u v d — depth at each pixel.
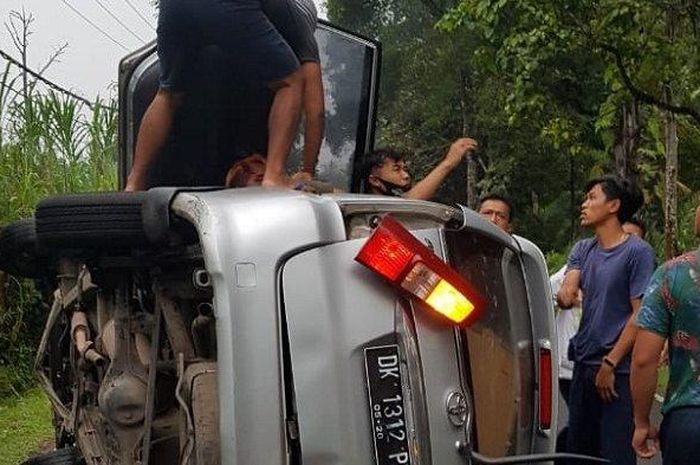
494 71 11.32
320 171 5.66
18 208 11.88
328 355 3.52
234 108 4.73
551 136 12.16
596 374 5.37
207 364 3.84
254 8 4.41
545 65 11.12
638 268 5.29
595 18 10.09
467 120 32.69
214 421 3.73
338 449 3.49
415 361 3.56
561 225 29.39
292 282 3.54
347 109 5.70
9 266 5.75
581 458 3.95
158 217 3.82
